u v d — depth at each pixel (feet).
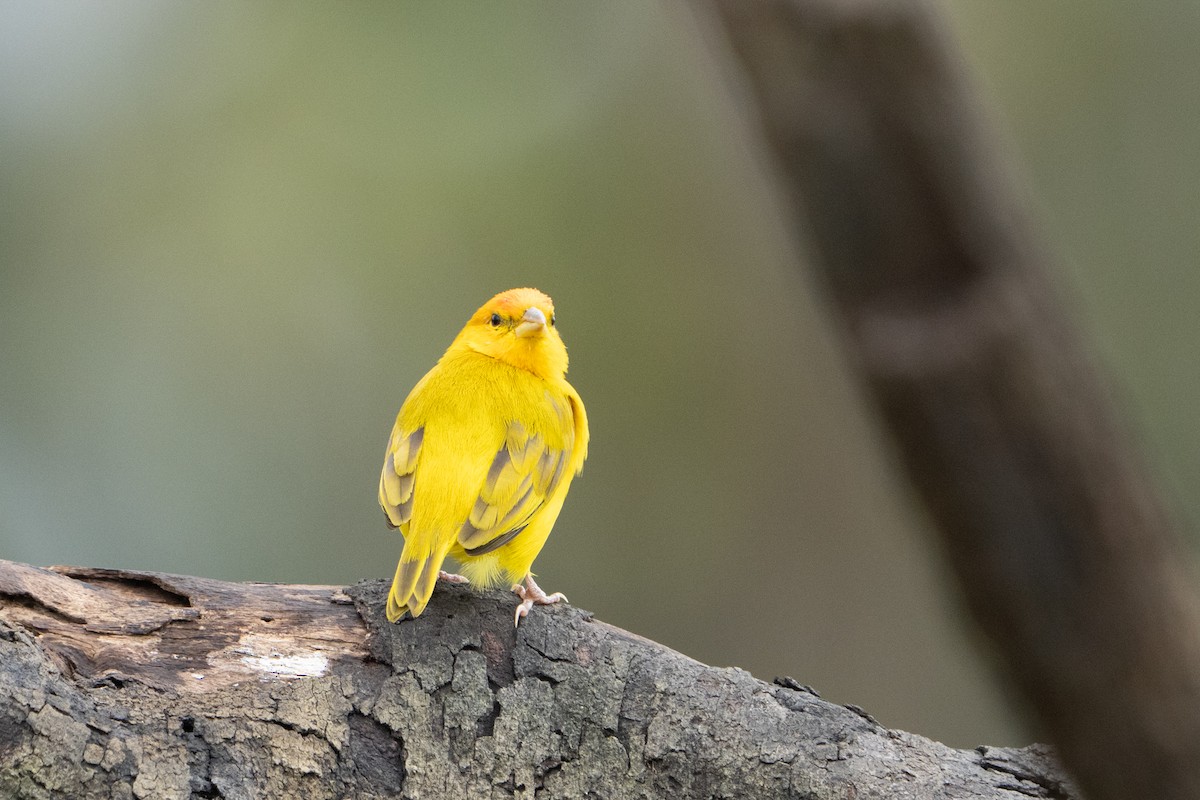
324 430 49.37
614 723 21.01
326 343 50.16
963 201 6.17
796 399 51.52
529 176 51.06
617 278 51.88
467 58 50.31
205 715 20.26
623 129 50.98
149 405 48.85
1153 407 45.78
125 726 19.76
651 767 20.79
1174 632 6.44
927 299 6.25
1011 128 48.08
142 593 22.12
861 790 20.21
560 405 28.40
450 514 25.52
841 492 51.08
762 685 21.48
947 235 6.20
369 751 20.70
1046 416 6.26
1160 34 47.62
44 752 18.89
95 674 20.67
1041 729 6.75
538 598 24.89
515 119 51.16
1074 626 6.47
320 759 20.47
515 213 51.21
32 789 18.80
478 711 21.04
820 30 6.10
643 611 51.44
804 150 6.21
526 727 20.97
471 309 50.42
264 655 21.34
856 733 20.90
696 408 52.13
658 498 51.88
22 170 49.11
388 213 50.57
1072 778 6.91
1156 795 6.57
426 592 21.80
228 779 19.89
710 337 51.83
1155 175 47.16
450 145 50.42
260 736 20.36
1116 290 46.88
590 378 52.19
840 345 6.49
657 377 52.08
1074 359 6.30
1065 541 6.38
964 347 6.21
